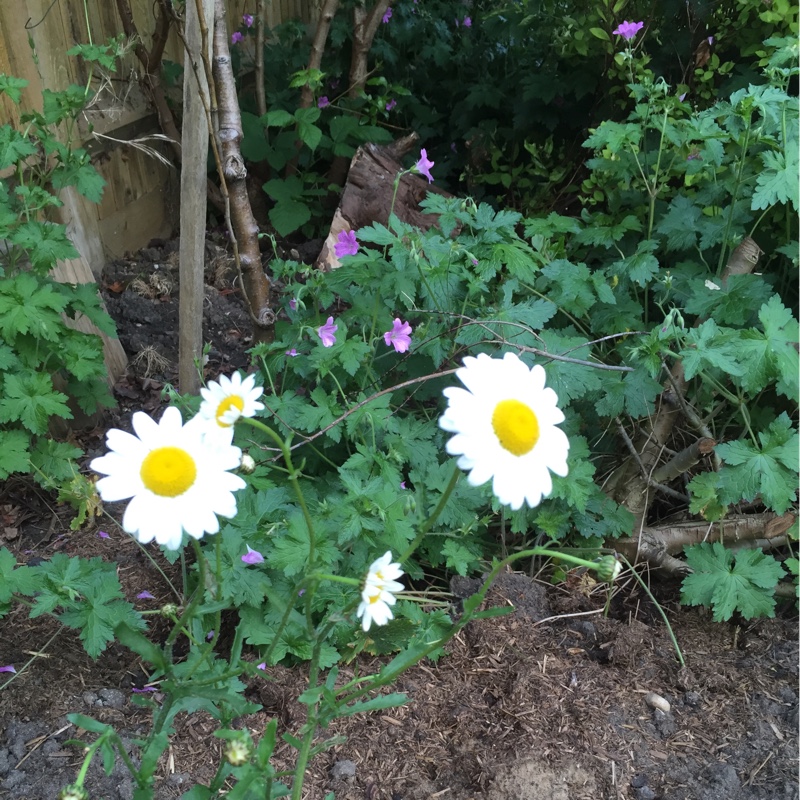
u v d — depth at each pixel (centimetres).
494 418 31
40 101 87
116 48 78
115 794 48
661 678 59
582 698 56
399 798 49
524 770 50
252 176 128
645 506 69
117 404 84
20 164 80
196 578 60
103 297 100
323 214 126
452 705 55
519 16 126
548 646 60
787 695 57
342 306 91
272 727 34
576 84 115
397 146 119
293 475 36
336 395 66
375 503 56
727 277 69
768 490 59
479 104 131
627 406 63
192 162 73
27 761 49
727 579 61
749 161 73
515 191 130
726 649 62
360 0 128
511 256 66
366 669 57
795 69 66
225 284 108
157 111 113
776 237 77
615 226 77
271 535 56
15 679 55
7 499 73
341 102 131
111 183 106
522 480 31
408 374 70
